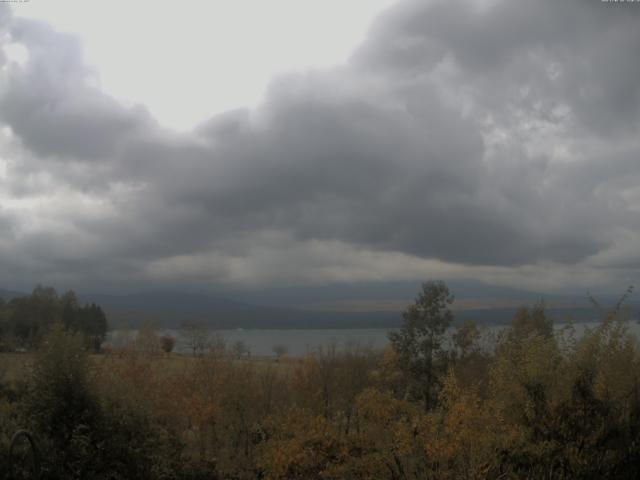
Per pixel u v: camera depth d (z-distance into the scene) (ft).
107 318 159.12
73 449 52.70
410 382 98.32
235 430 90.58
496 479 47.80
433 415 53.78
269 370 102.73
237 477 78.79
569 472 44.01
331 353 108.78
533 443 46.57
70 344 57.52
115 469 56.34
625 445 45.52
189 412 88.43
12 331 137.39
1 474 44.52
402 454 56.59
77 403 55.88
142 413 61.16
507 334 78.69
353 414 89.51
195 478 72.08
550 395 48.14
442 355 98.94
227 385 92.22
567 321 52.54
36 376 55.93
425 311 103.30
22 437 47.55
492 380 54.03
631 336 50.16
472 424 49.49
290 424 73.10
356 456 64.95
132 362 100.22
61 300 163.22
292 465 67.77
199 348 136.67
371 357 111.04
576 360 48.47
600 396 47.32
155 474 60.44
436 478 50.85
